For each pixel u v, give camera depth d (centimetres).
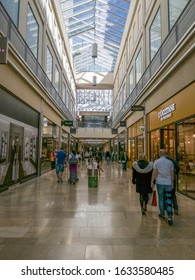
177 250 350
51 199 711
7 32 833
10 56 827
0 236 402
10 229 439
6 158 850
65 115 2233
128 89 2042
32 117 1198
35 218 512
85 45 3064
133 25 1850
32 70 1136
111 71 3694
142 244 371
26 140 1089
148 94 1212
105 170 1856
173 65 830
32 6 1162
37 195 771
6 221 490
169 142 940
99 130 3372
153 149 1185
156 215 541
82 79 3684
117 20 2353
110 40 2819
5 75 809
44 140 1450
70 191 855
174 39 898
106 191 862
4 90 827
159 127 1068
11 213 552
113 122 3441
